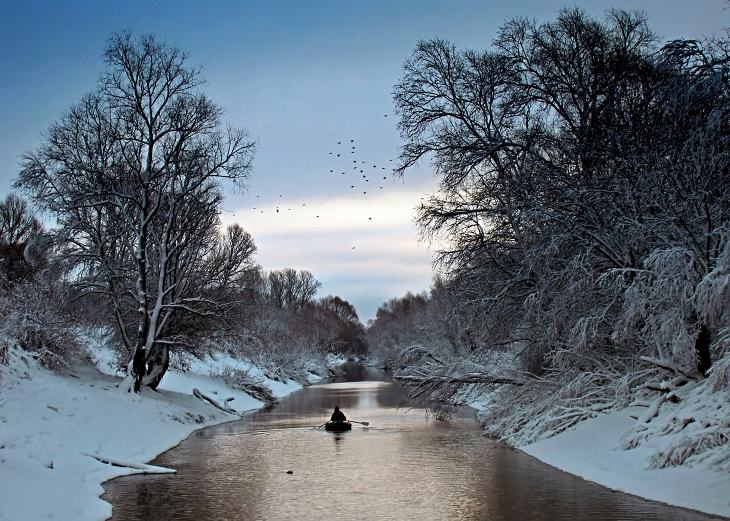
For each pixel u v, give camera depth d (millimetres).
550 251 20422
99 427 21609
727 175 16656
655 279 16859
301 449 23000
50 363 27281
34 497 12617
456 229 25078
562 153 22828
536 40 23703
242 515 13430
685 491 13422
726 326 15156
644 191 17672
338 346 143000
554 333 21641
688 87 14961
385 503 14375
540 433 21547
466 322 26891
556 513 13055
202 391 39812
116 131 28969
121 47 28719
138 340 29469
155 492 15672
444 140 25141
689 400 16250
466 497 14805
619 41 23281
